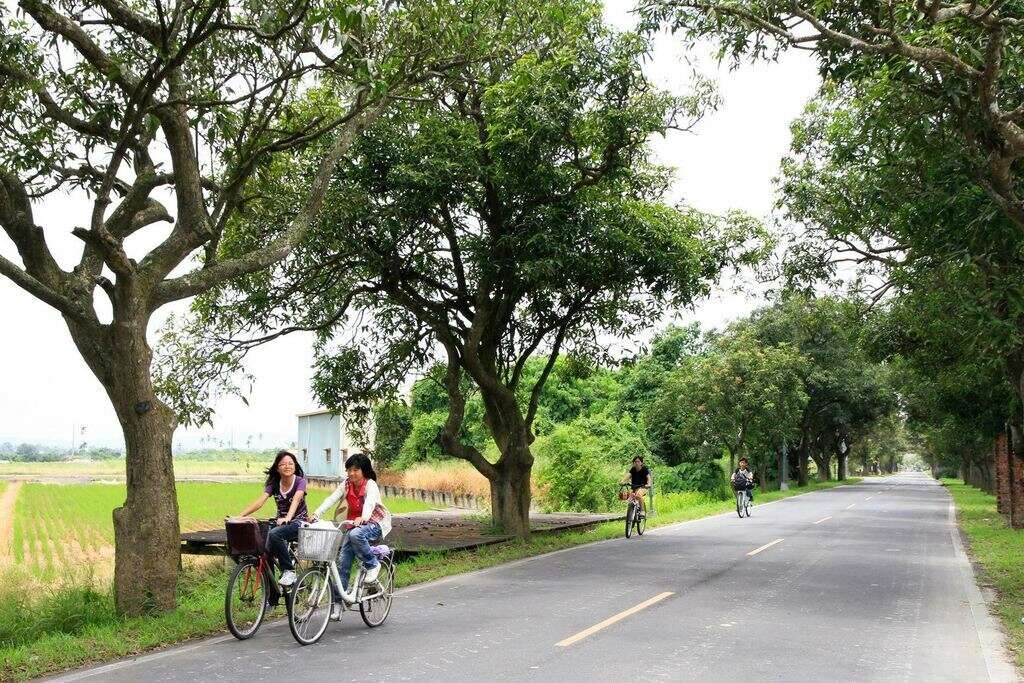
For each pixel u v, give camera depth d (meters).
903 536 21.62
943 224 11.99
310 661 7.73
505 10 13.79
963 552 17.89
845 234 17.97
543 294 18.25
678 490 47.97
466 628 9.32
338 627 9.39
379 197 16.91
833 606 10.88
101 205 9.24
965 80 10.27
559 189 16.97
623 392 54.44
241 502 35.56
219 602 10.61
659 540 20.06
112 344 9.85
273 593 9.15
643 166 19.50
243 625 8.98
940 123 11.25
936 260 13.07
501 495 19.88
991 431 31.47
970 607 10.95
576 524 23.33
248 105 11.46
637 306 20.28
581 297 19.25
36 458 150.25
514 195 17.05
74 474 82.38
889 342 24.53
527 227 16.94
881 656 8.12
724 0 10.59
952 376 24.98
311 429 65.69
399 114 14.37
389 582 9.73
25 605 10.87
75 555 19.73
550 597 11.48
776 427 47.53
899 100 11.27
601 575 13.77
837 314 26.56
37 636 9.12
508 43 13.87
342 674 7.24
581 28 14.94
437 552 15.80
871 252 18.06
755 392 46.03
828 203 17.75
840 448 84.12
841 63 10.48
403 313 20.19
